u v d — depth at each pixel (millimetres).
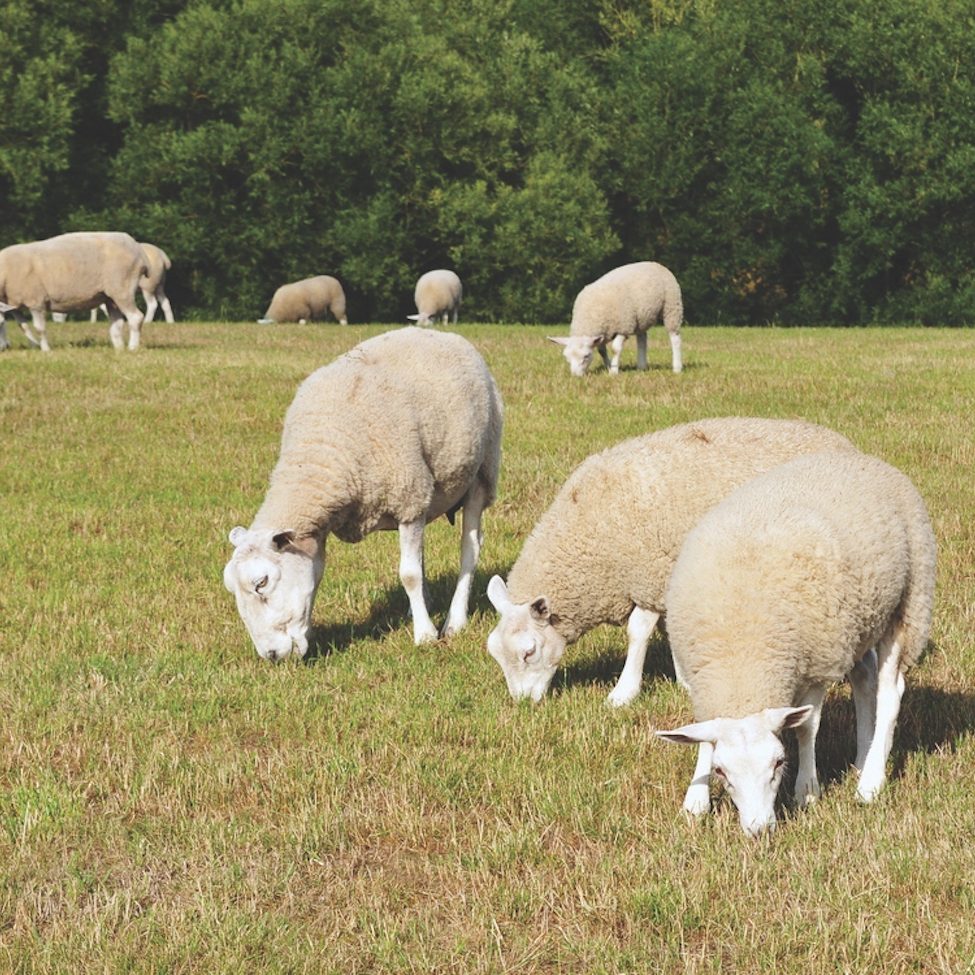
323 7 50906
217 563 11930
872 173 49531
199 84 49219
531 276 52156
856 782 6895
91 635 9828
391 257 50594
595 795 6832
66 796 6906
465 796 6961
